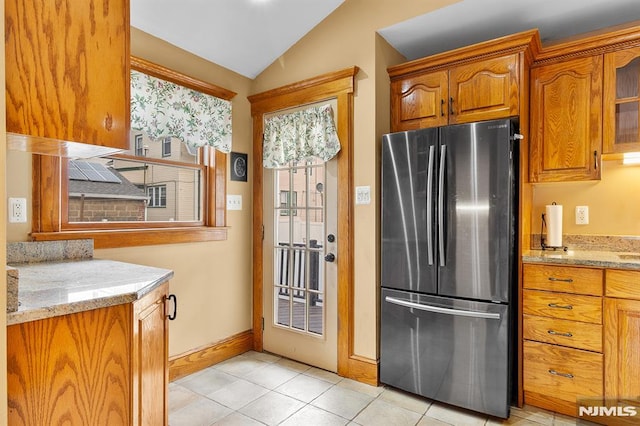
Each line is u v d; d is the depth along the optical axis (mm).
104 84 1226
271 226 3043
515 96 2193
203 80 2740
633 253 2311
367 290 2535
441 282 2223
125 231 2254
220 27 2525
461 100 2369
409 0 2383
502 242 2049
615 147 2141
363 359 2541
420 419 2098
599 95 2178
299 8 2570
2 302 853
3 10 851
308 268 2836
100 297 1158
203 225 2826
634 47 2084
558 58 2281
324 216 2738
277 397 2338
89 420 1142
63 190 2055
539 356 2125
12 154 1840
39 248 1885
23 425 1007
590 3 2205
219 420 2084
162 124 2387
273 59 2994
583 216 2508
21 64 1032
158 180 2580
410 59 2947
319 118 2684
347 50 2623
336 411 2182
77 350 1111
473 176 2129
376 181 2508
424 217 2285
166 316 1609
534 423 2031
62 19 1118
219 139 2770
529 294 2146
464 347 2150
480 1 2191
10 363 980
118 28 1269
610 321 1932
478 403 2109
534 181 2367
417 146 2312
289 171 2941
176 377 2557
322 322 2754
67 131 1129
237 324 3039
